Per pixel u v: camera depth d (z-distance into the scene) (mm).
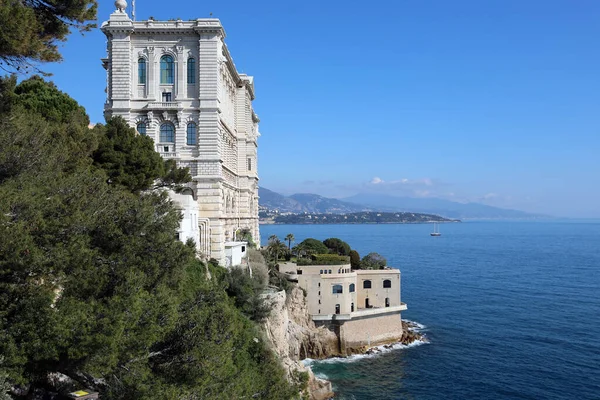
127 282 29297
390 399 84375
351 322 112688
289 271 114188
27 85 66625
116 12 82500
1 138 32375
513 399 82938
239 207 111375
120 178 61844
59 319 25656
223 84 91375
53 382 35031
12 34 30828
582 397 82938
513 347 109938
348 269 118438
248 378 38688
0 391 23594
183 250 35625
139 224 33781
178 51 82875
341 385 90875
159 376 29969
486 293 175875
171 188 74750
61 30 36594
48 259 26875
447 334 121812
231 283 76688
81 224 30031
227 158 96188
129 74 82562
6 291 26469
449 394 85750
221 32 83125
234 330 35219
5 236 25641
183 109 82438
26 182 30438
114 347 26609
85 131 54031
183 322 32562
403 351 109938
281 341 83875
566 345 110562
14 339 25344
